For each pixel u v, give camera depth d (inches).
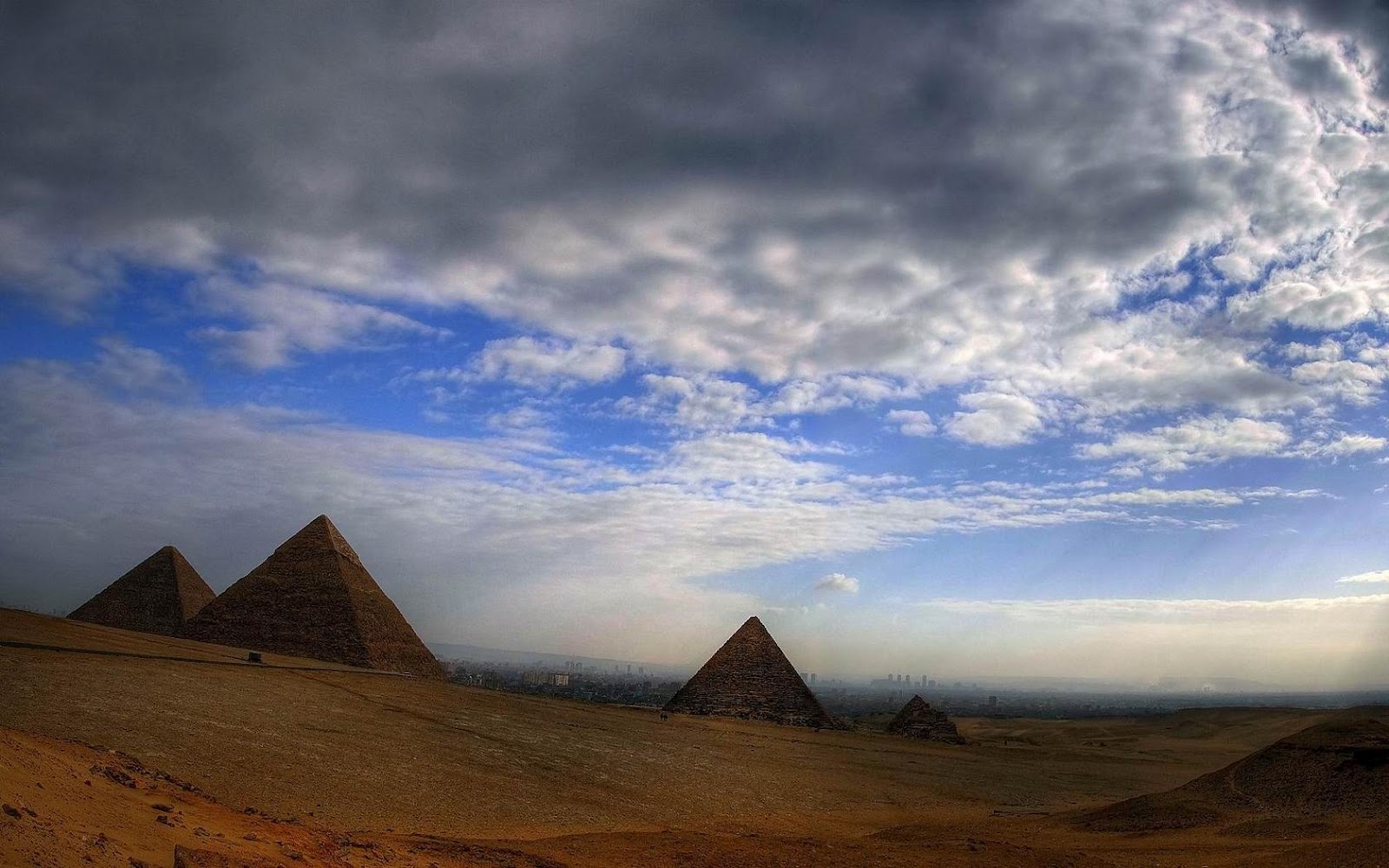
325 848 775.1
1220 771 1898.4
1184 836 1507.1
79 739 1104.2
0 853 417.1
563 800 1482.5
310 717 1658.5
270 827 799.1
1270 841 1381.6
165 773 986.1
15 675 1393.9
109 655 1822.1
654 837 1229.1
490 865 897.5
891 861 1151.0
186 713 1422.2
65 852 466.6
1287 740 1841.8
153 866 524.1
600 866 975.0
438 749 1651.1
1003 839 1549.0
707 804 1700.3
